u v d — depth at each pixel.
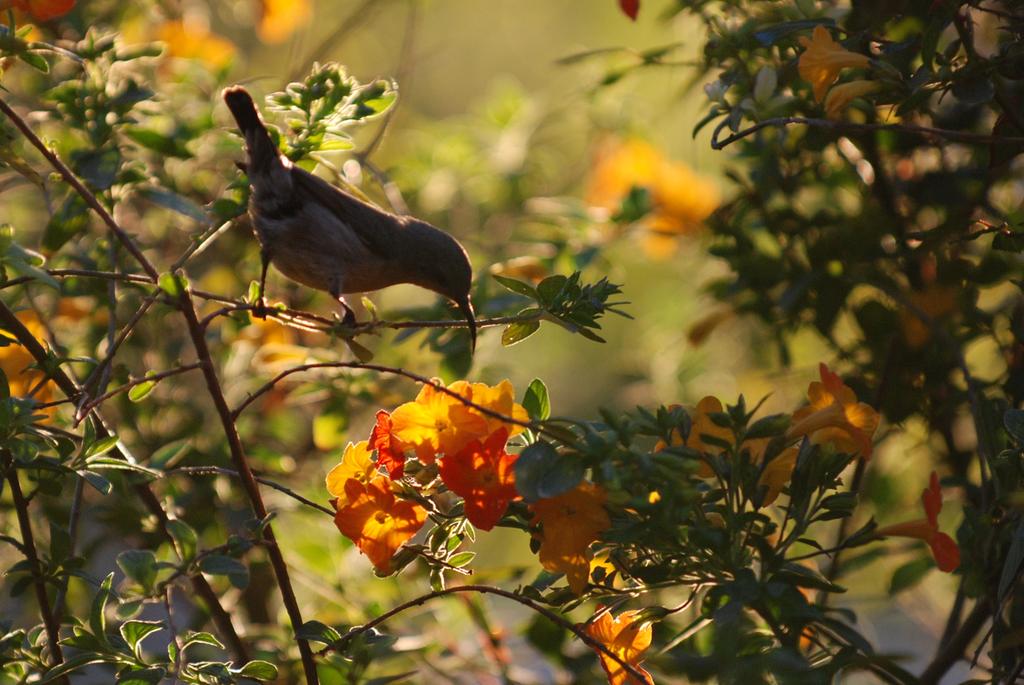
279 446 10.37
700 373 11.46
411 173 11.47
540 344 16.89
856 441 5.36
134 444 8.92
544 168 12.10
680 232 11.09
